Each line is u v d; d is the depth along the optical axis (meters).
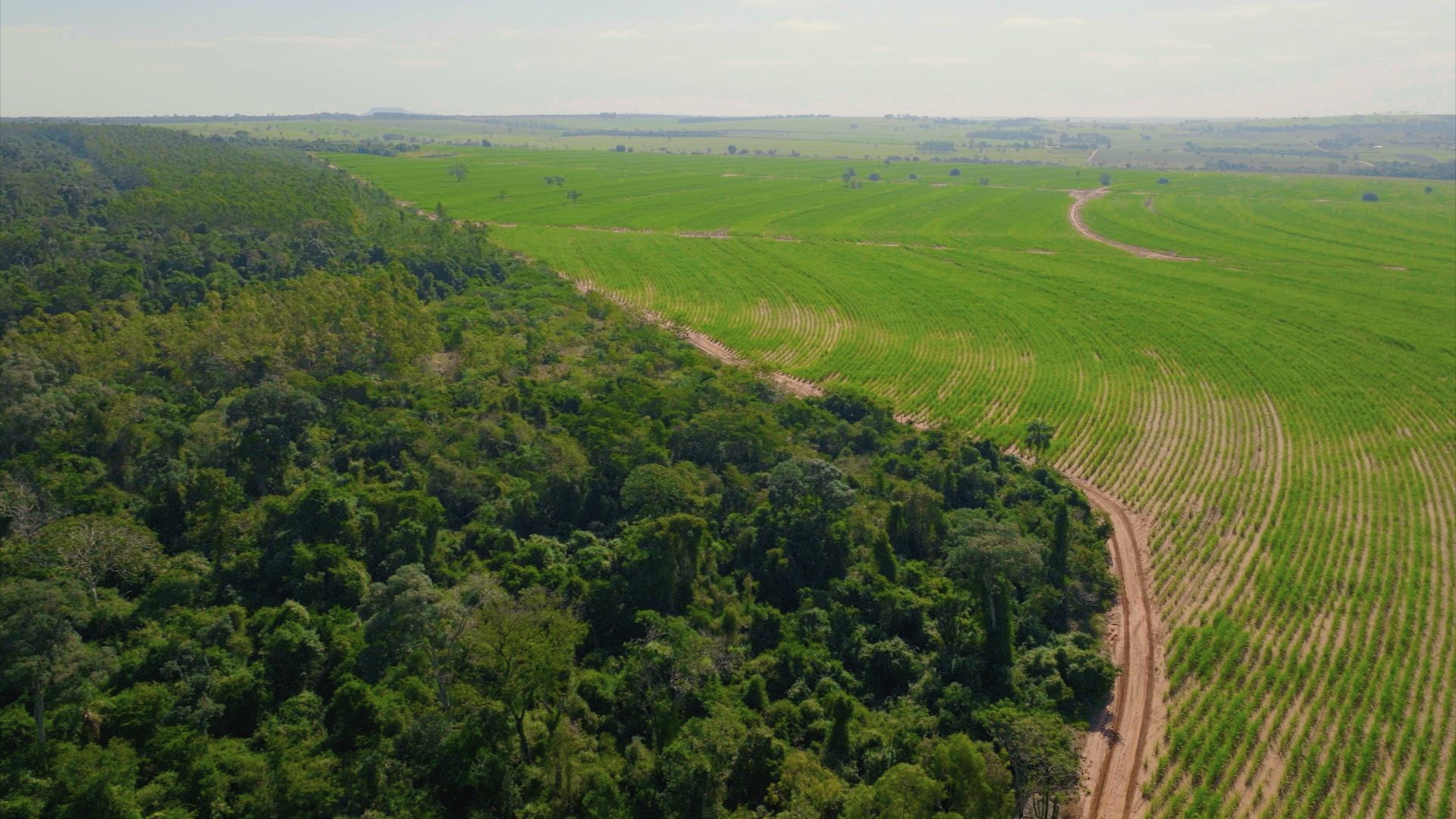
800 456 106.19
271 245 182.88
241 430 100.44
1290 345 168.75
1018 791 62.66
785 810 57.81
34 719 59.28
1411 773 64.62
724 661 72.50
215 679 65.12
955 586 84.62
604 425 107.81
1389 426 131.12
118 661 66.19
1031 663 75.50
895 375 154.88
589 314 176.12
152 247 168.50
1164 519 105.00
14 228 164.12
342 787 57.03
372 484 94.81
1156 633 83.50
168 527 87.25
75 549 74.19
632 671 69.44
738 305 198.62
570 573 82.00
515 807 58.38
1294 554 96.38
